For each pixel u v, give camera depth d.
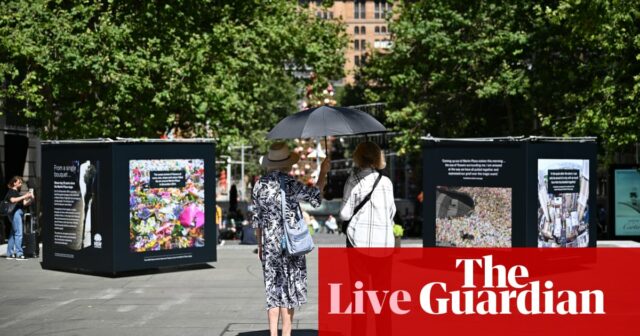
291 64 37.00
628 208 24.52
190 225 16.89
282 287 8.50
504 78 32.34
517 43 32.19
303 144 54.66
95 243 16.17
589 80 31.08
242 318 10.74
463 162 15.29
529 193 14.80
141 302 12.31
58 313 11.30
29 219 20.36
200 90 26.48
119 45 24.98
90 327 10.13
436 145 15.51
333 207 46.38
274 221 8.48
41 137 26.58
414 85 34.84
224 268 17.12
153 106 25.89
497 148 15.02
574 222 15.56
